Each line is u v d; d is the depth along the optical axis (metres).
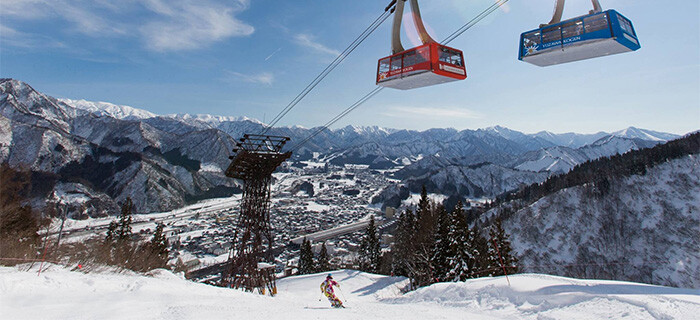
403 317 12.95
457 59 22.95
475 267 46.81
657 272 95.44
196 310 11.46
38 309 10.52
